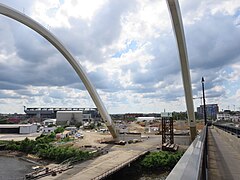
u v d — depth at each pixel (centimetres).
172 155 4062
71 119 15938
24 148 6512
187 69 3306
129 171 3853
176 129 9225
